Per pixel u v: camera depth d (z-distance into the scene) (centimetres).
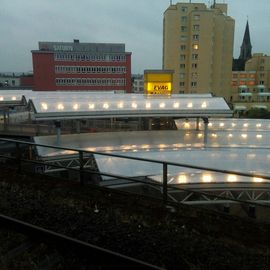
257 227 622
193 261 499
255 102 8338
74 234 579
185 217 663
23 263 496
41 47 8738
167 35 7225
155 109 2447
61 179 890
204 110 2412
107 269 462
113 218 645
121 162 1454
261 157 1634
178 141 2433
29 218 641
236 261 493
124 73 8600
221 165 1522
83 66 8456
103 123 3741
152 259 504
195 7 7131
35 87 8369
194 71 7194
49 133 3291
